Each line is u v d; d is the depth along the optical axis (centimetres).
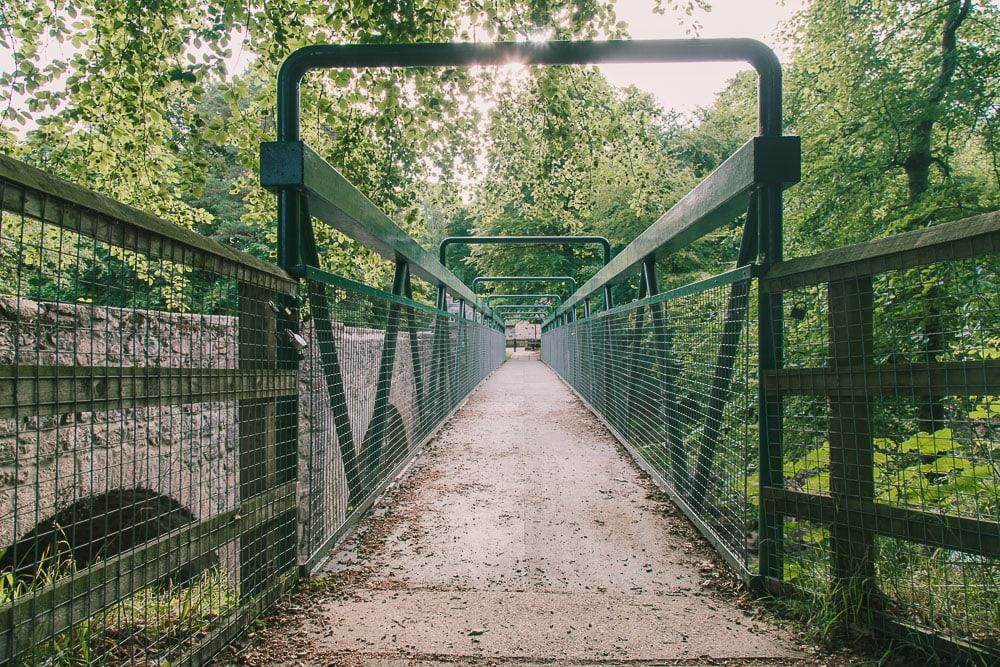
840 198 1136
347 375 350
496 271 2555
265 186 269
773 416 256
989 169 1068
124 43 535
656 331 446
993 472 238
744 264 278
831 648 218
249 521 236
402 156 716
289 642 225
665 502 411
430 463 538
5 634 135
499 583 284
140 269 264
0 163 126
